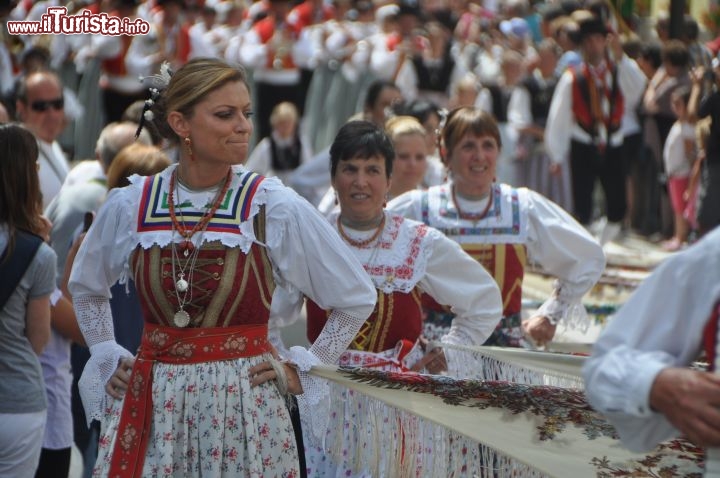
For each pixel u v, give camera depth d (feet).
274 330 28.48
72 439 32.96
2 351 27.02
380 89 51.67
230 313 23.75
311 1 100.37
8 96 59.93
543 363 29.04
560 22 86.89
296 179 61.00
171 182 24.36
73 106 70.08
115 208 24.57
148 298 24.04
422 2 110.22
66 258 35.32
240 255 23.73
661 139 81.10
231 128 23.65
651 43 85.15
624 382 18.01
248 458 23.56
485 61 93.25
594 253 34.40
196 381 23.57
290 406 25.53
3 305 26.68
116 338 31.19
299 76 99.19
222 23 104.68
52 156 44.55
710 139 65.67
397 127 39.04
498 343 34.01
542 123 82.43
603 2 78.13
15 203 26.99
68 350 32.65
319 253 24.40
